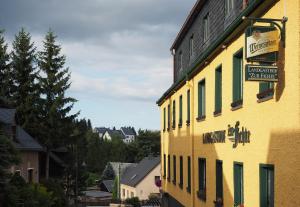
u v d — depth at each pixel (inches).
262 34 378.3
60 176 1756.9
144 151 4010.8
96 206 2234.3
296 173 350.9
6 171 750.5
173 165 1045.8
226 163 568.1
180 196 942.4
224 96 577.6
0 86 1691.7
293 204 355.6
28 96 1652.3
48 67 1676.9
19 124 1641.2
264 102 426.6
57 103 1622.8
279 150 387.2
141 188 2436.0
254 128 455.8
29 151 1279.5
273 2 400.8
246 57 382.9
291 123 362.0
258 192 441.1
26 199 837.8
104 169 3946.9
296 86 351.9
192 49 887.1
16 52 1718.8
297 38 350.6
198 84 760.3
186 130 873.5
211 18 717.3
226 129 568.1
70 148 1803.6
